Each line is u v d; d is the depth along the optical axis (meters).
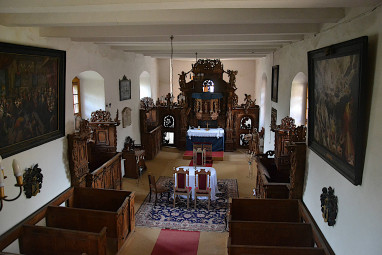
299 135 7.62
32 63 6.70
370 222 4.14
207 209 10.20
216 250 7.83
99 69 10.70
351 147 4.59
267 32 7.34
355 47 4.37
